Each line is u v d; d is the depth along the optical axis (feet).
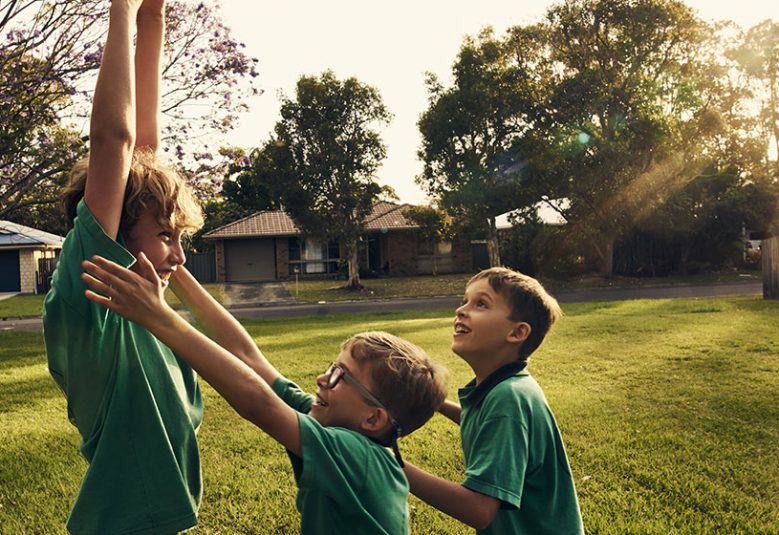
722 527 11.59
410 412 4.96
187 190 4.60
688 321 42.24
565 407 20.27
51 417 20.20
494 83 90.58
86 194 4.21
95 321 4.16
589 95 87.76
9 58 32.65
